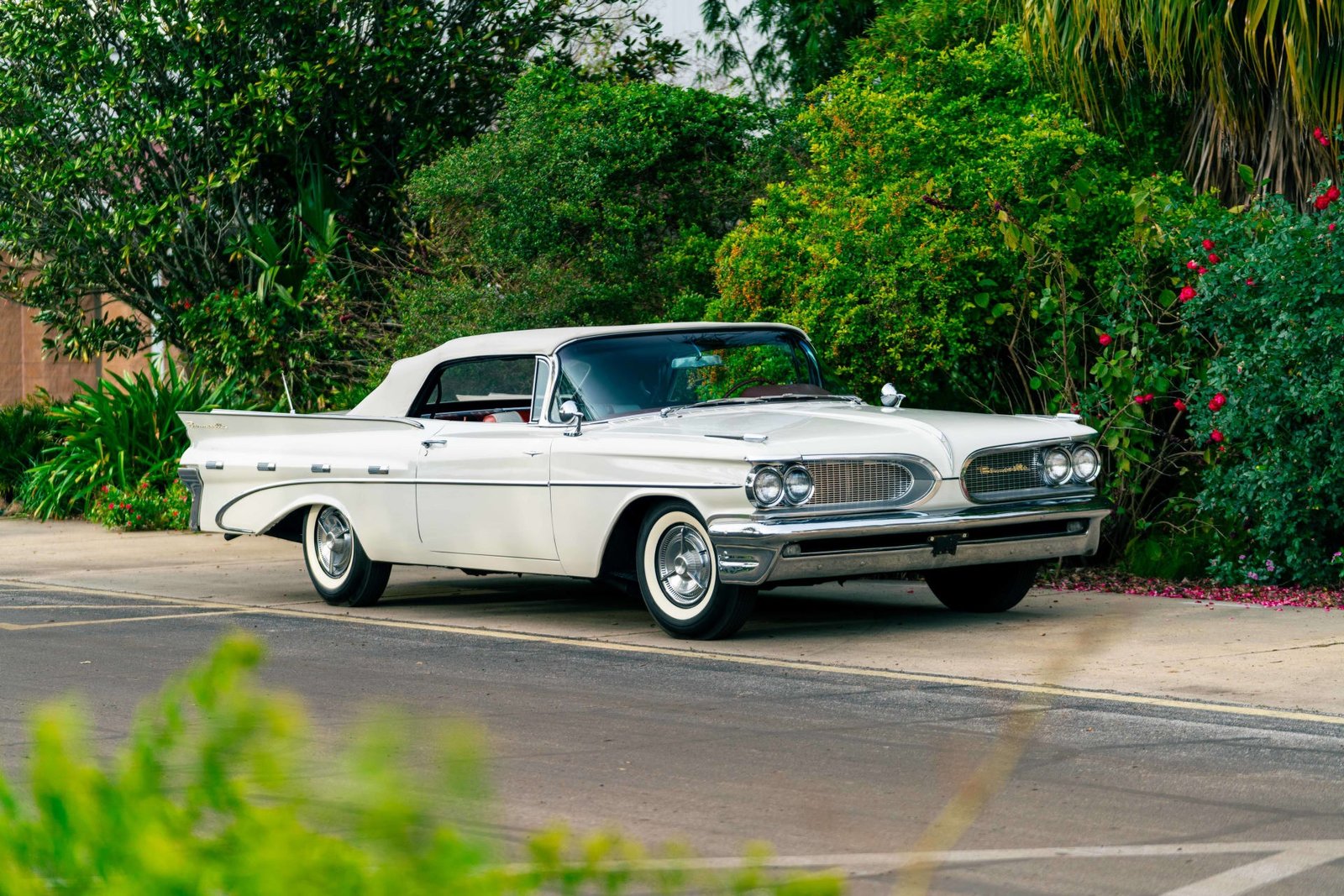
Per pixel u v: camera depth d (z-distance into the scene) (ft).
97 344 89.76
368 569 48.73
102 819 10.00
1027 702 31.65
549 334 45.24
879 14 89.76
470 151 70.28
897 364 53.31
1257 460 48.91
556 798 24.41
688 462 39.40
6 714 31.89
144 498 79.51
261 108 81.35
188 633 43.65
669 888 9.72
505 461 43.73
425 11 84.99
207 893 9.35
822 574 39.09
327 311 78.95
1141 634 40.01
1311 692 32.24
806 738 28.71
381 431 48.01
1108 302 52.90
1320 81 52.24
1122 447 51.42
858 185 56.29
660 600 41.27
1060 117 55.83
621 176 70.23
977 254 53.26
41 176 81.25
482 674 36.27
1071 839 21.83
